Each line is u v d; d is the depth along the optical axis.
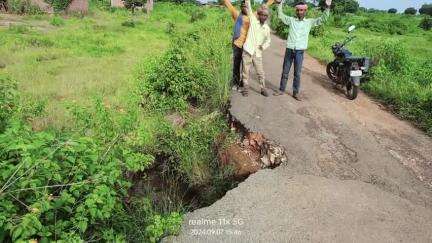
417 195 4.57
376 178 4.86
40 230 2.89
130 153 3.85
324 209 4.13
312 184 4.59
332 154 5.38
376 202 4.34
